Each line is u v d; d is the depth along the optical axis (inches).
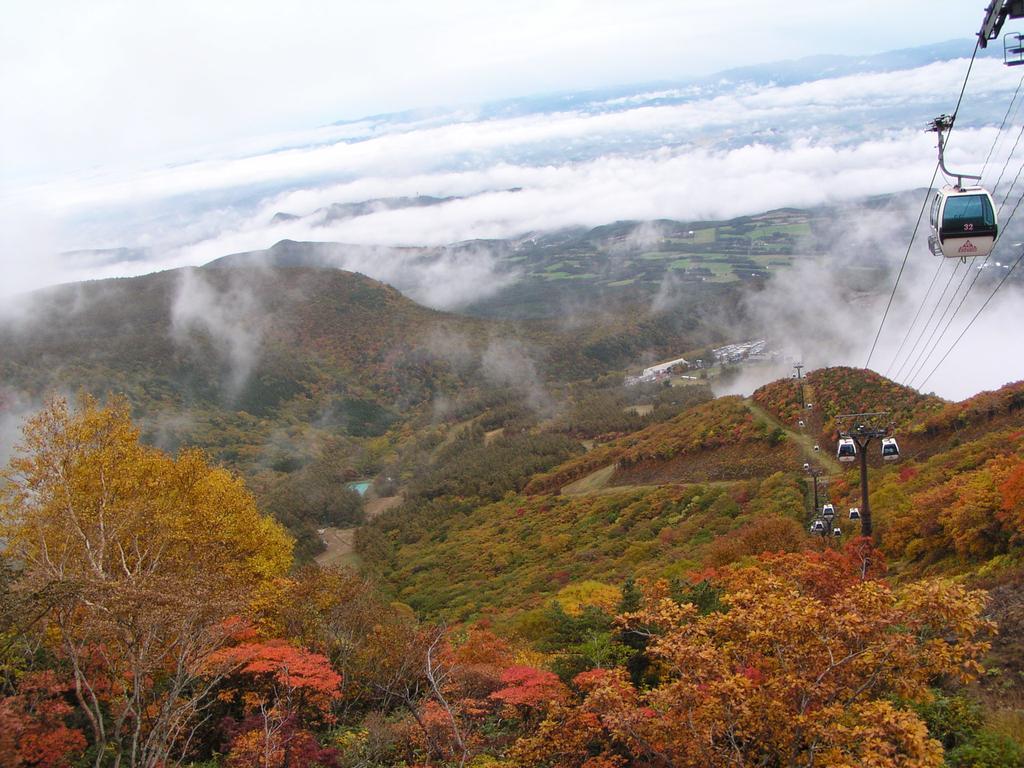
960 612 270.1
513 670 492.4
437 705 473.1
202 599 416.8
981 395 1651.1
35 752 378.0
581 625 549.3
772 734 288.4
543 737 363.3
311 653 613.9
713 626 318.0
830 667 274.2
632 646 508.1
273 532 906.7
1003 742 316.2
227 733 486.6
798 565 452.4
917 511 875.4
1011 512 674.2
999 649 394.3
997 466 887.7
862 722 269.0
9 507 520.1
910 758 246.5
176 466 698.2
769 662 305.1
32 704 420.5
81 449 560.1
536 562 1959.9
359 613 664.4
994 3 426.9
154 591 389.4
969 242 576.1
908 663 278.4
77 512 503.2
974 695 360.2
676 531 1606.8
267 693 543.5
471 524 2938.0
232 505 791.1
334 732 516.7
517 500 3112.7
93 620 385.4
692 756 288.2
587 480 2977.4
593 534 2046.0
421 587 2050.9
